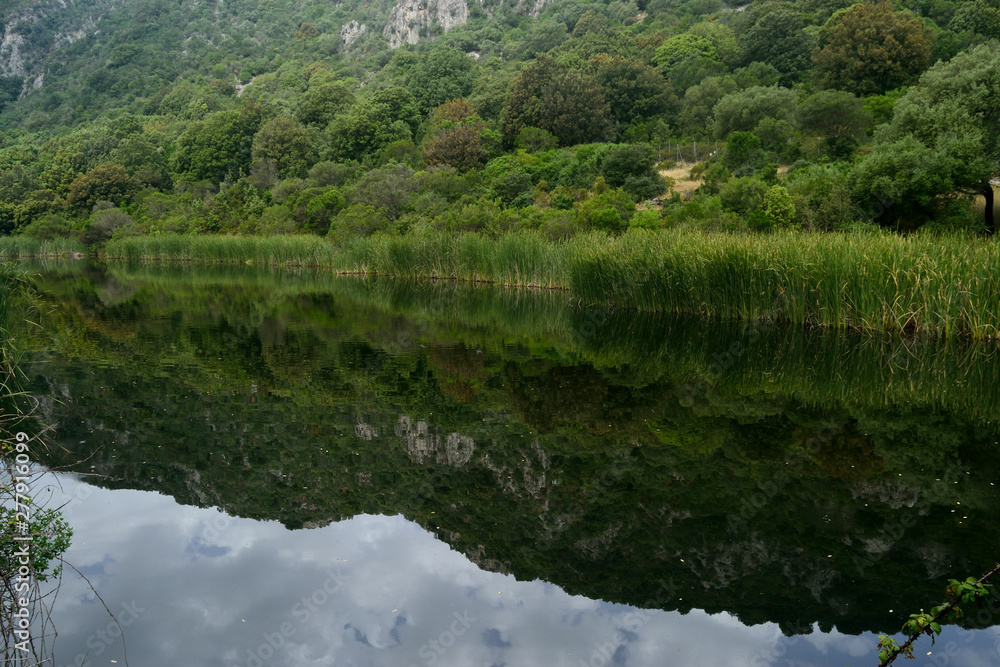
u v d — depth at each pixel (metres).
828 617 4.16
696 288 16.03
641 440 7.57
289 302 21.47
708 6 79.06
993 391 9.33
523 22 104.56
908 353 11.69
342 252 33.62
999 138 21.81
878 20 41.84
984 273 11.83
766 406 8.88
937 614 3.25
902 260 12.79
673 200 30.08
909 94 25.12
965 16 47.94
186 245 43.25
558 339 14.30
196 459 7.05
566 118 48.31
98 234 51.03
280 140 57.59
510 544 5.25
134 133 69.50
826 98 33.12
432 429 7.99
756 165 32.41
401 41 115.62
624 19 86.94
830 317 13.78
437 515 5.77
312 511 5.88
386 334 15.02
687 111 48.72
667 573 4.75
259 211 48.03
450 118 58.31
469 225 29.45
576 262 18.95
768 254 14.73
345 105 67.62
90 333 14.90
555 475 6.57
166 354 12.51
